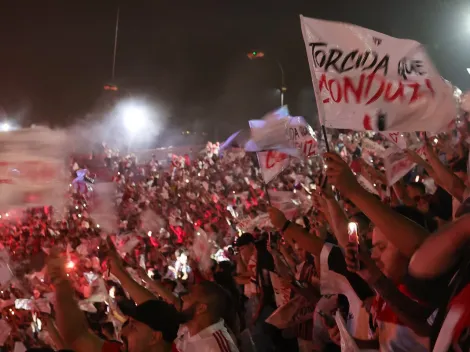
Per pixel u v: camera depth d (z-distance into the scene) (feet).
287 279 17.48
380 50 11.20
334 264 13.17
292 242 17.95
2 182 13.08
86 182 32.30
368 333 12.33
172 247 33.12
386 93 11.07
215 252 28.04
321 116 11.10
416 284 8.98
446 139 20.11
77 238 36.86
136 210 52.54
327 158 9.54
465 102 16.96
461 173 17.37
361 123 11.07
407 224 8.96
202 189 56.80
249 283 22.21
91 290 21.66
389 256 10.36
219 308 14.24
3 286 20.75
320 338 16.35
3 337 18.15
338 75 11.15
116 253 14.66
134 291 14.15
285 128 18.19
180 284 21.20
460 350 7.06
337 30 11.25
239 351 14.90
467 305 7.11
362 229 13.69
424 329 9.14
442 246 7.24
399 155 18.47
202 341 13.88
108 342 11.91
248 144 18.47
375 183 21.44
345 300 14.94
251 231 28.86
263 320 20.15
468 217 7.13
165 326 10.91
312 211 23.30
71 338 11.77
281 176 40.40
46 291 24.25
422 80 11.18
